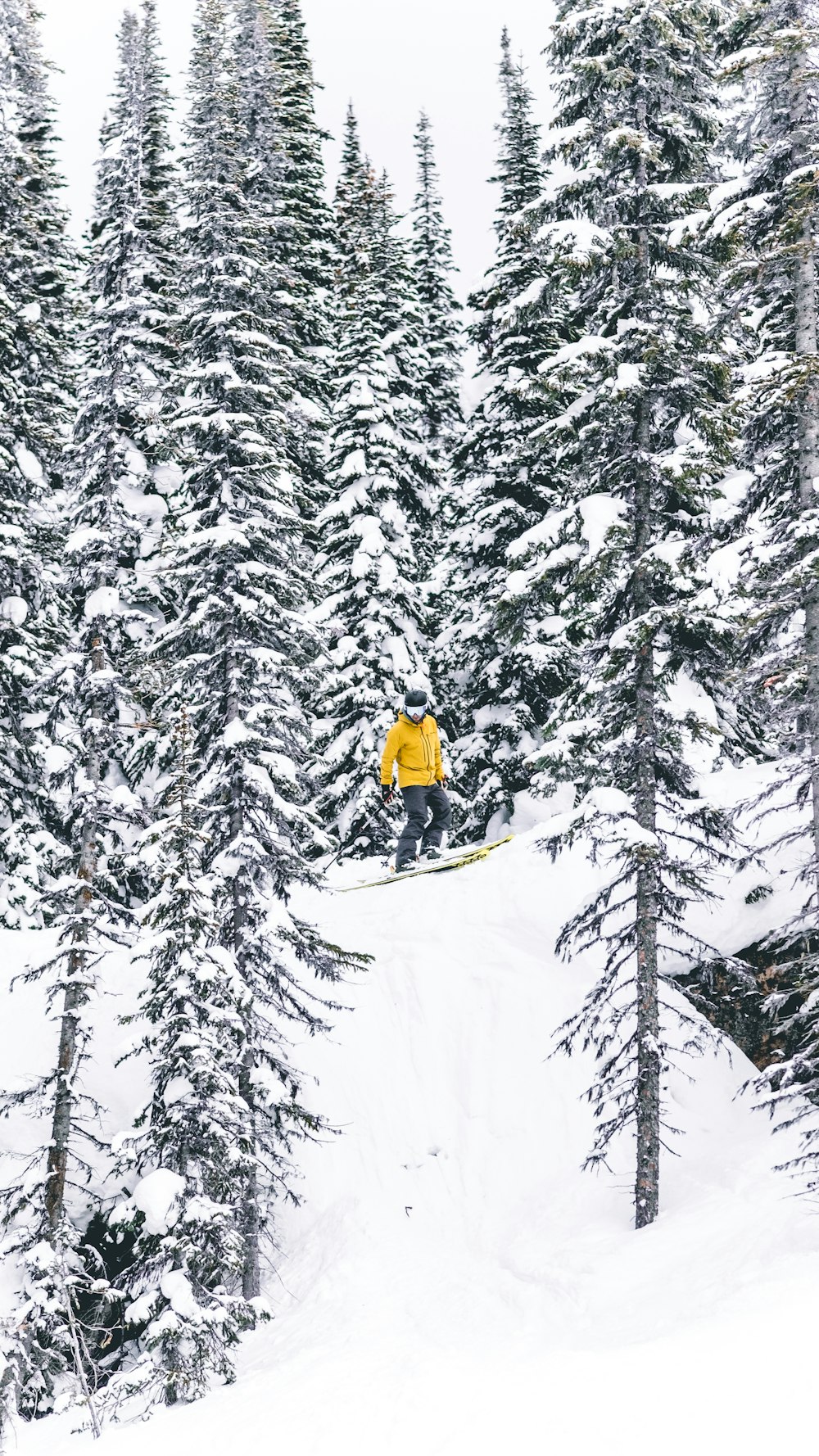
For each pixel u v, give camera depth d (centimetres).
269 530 1535
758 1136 1241
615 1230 1169
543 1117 1357
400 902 1641
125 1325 1068
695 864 1422
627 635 1198
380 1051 1466
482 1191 1312
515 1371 802
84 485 1603
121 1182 1409
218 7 2198
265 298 1639
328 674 2212
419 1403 780
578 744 1356
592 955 1483
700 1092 1336
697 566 1227
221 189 1620
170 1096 1235
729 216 1213
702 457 1218
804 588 1162
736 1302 866
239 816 1438
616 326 1352
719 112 1316
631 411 1301
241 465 1577
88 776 1447
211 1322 1059
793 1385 662
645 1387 705
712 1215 1098
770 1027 1367
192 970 1195
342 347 2652
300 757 1559
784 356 1357
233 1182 1201
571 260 1219
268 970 1431
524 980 1470
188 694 1502
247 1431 816
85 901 1386
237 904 1394
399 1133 1392
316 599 1644
